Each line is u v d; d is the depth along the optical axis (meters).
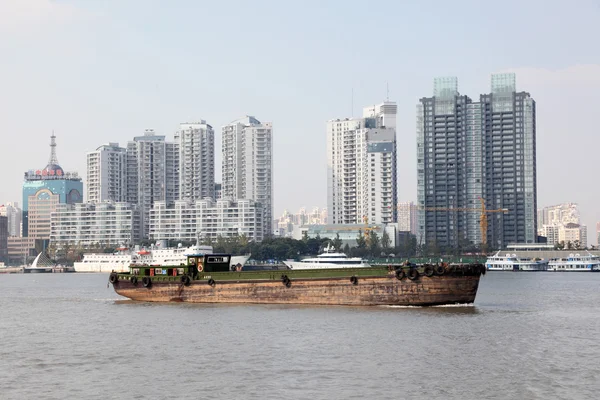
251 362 84.00
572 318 124.94
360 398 68.44
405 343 95.50
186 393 70.31
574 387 72.00
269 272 144.00
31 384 74.62
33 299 186.25
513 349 91.62
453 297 133.88
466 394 69.69
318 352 89.56
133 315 132.00
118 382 75.00
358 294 136.88
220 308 139.38
